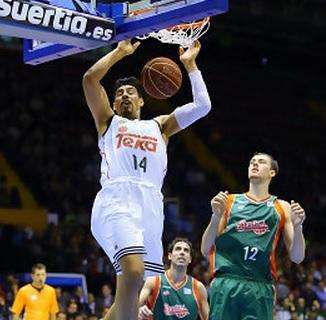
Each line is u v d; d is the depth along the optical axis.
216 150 37.88
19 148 32.66
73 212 30.06
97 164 33.31
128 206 7.14
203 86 7.80
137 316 6.87
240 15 34.25
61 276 22.47
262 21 34.78
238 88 41.22
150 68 7.77
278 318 22.17
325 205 36.22
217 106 40.19
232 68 41.47
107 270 25.45
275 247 8.72
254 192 8.87
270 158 8.95
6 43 33.69
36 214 29.66
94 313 21.48
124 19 7.68
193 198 33.94
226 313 8.59
